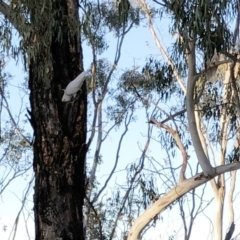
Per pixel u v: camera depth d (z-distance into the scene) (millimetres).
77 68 6539
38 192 6219
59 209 6105
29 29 6191
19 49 6352
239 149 9961
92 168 13242
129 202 11703
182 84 9664
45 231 6074
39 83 6395
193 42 6168
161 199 7395
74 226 6125
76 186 6254
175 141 8984
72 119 6352
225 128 11406
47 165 6199
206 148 10852
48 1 6188
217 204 12406
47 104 6320
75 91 6246
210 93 9805
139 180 9906
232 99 9609
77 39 6598
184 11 5863
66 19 6340
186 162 7746
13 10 6289
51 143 6238
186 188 7297
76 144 6324
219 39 5949
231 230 11539
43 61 6320
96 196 12047
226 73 9570
